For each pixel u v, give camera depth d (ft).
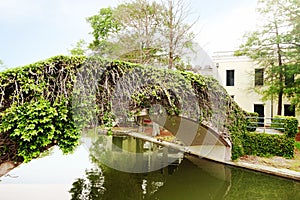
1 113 12.51
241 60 54.75
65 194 21.12
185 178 27.76
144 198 21.94
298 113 47.09
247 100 53.83
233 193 23.09
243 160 31.09
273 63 44.93
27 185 22.82
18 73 13.09
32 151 13.06
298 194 22.25
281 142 31.45
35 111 12.94
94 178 25.89
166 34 38.81
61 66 14.34
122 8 41.45
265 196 21.97
